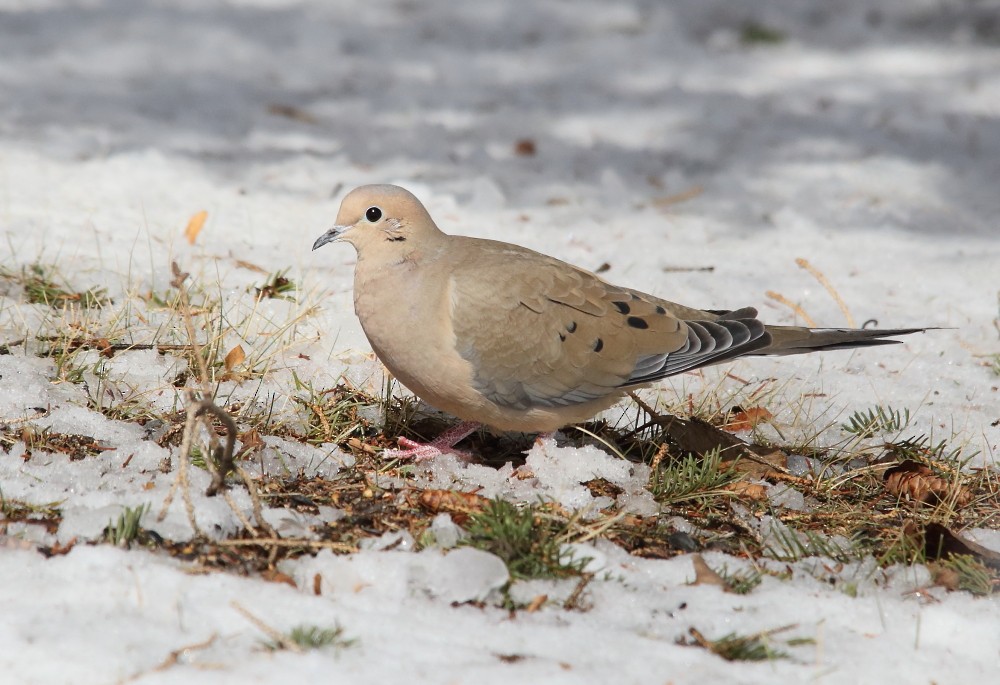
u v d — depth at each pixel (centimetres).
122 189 1559
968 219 1698
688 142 1995
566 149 1936
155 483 831
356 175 1752
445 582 735
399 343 914
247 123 1978
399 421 999
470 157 1869
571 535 811
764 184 1811
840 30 2769
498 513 807
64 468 844
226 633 665
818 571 814
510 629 699
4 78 2075
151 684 614
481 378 909
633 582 775
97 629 656
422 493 851
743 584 775
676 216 1673
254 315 1178
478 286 908
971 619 751
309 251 1414
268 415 966
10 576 704
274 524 796
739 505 902
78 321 1105
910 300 1400
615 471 928
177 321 1138
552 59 2506
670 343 941
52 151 1689
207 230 1445
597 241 1539
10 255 1265
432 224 939
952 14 2875
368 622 689
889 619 750
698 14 2858
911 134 2073
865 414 1105
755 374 1182
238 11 2688
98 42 2358
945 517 885
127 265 1288
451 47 2564
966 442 1010
